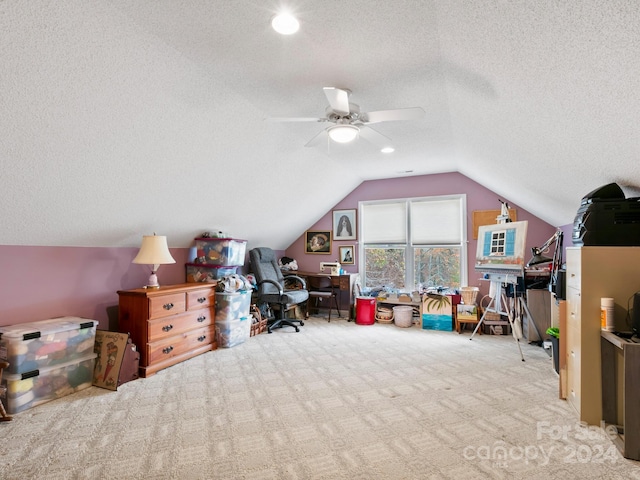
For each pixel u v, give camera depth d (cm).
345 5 162
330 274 562
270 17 173
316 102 280
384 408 244
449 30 177
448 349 392
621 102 160
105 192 279
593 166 242
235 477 169
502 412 238
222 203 395
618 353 216
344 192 585
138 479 167
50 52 172
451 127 331
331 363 342
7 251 272
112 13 169
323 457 186
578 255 232
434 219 539
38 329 254
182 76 225
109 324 348
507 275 394
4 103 182
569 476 171
